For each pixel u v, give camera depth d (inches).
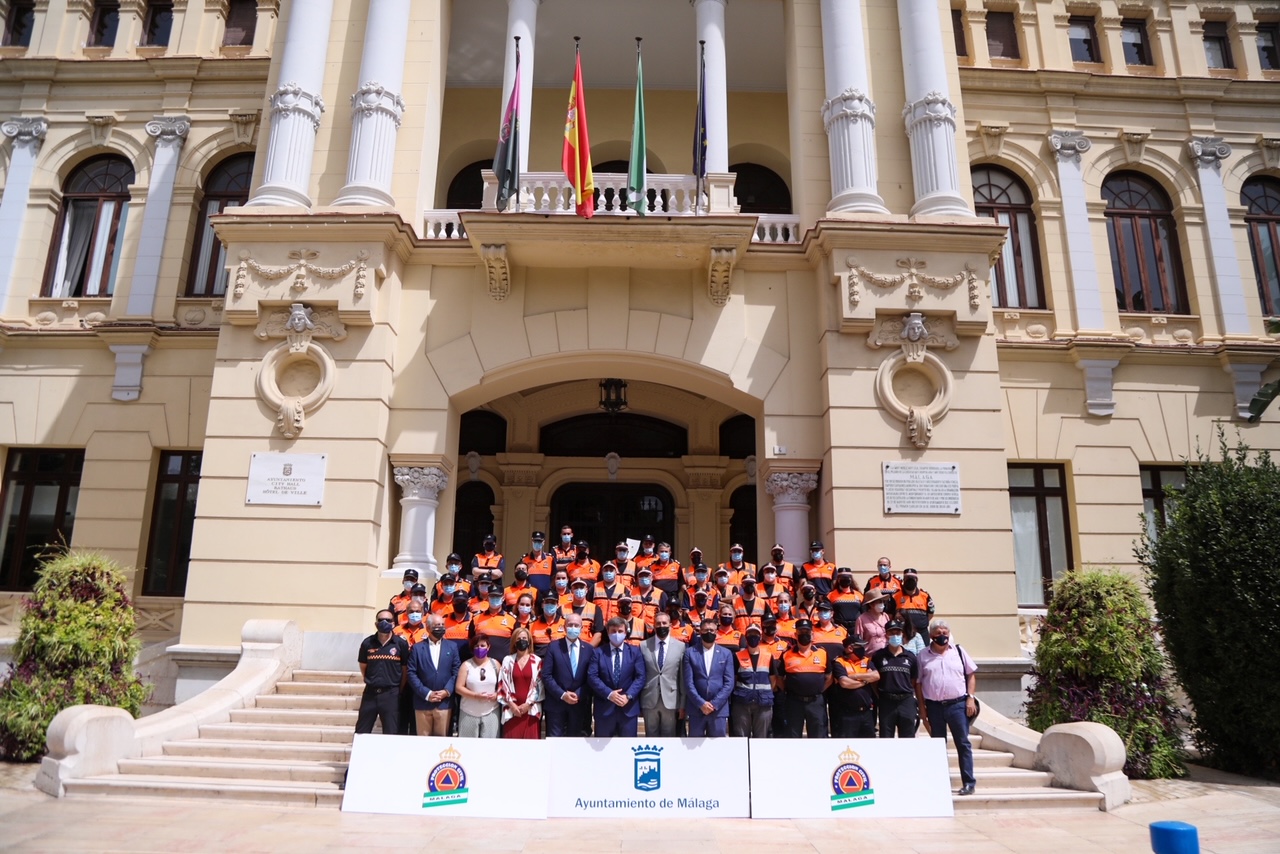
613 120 709.9
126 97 696.4
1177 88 690.8
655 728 357.4
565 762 325.1
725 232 504.1
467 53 674.8
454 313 528.7
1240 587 396.5
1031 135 682.8
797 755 329.1
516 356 523.5
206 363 641.0
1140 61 716.0
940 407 502.6
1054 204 670.5
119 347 639.8
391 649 357.7
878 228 506.3
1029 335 646.5
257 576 478.3
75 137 691.4
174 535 628.7
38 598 422.3
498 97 709.9
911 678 356.8
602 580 446.0
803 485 512.7
